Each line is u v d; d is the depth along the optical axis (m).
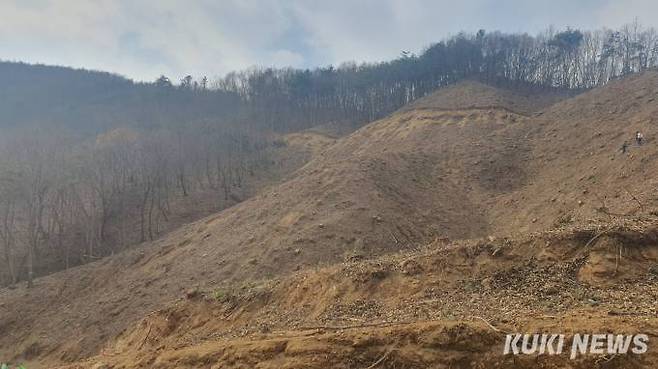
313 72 95.94
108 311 23.64
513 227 25.41
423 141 43.66
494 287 9.80
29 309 27.36
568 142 33.03
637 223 10.35
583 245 9.88
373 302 10.55
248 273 21.72
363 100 81.69
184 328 14.09
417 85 76.81
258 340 9.63
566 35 73.00
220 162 53.59
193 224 33.72
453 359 7.32
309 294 12.12
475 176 32.72
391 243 23.27
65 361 20.94
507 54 76.62
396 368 7.57
